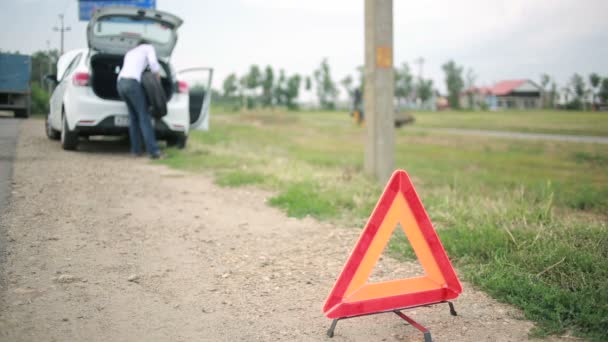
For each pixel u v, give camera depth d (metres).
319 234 4.91
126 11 9.05
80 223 4.87
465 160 12.83
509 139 17.39
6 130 12.80
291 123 30.05
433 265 2.99
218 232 4.89
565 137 16.11
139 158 9.30
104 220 5.04
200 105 10.42
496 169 11.12
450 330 2.93
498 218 5.14
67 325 2.82
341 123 30.33
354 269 2.78
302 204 5.85
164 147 11.02
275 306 3.24
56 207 5.38
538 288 3.31
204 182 7.43
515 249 4.11
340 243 4.63
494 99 69.50
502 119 28.70
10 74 19.61
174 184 7.14
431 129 24.23
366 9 8.15
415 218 2.93
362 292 2.80
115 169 7.99
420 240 2.95
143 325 2.89
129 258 4.02
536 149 14.19
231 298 3.34
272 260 4.13
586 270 3.54
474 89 78.81
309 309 3.21
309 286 3.59
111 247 4.25
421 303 2.96
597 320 2.89
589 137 15.59
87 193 6.16
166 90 9.95
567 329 2.90
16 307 3.00
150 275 3.68
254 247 4.47
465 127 24.83
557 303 3.10
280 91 70.44
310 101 77.75
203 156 9.81
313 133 22.34
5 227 4.54
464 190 7.84
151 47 8.98
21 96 19.98
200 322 2.97
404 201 2.89
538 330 2.88
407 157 13.65
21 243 4.16
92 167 8.00
